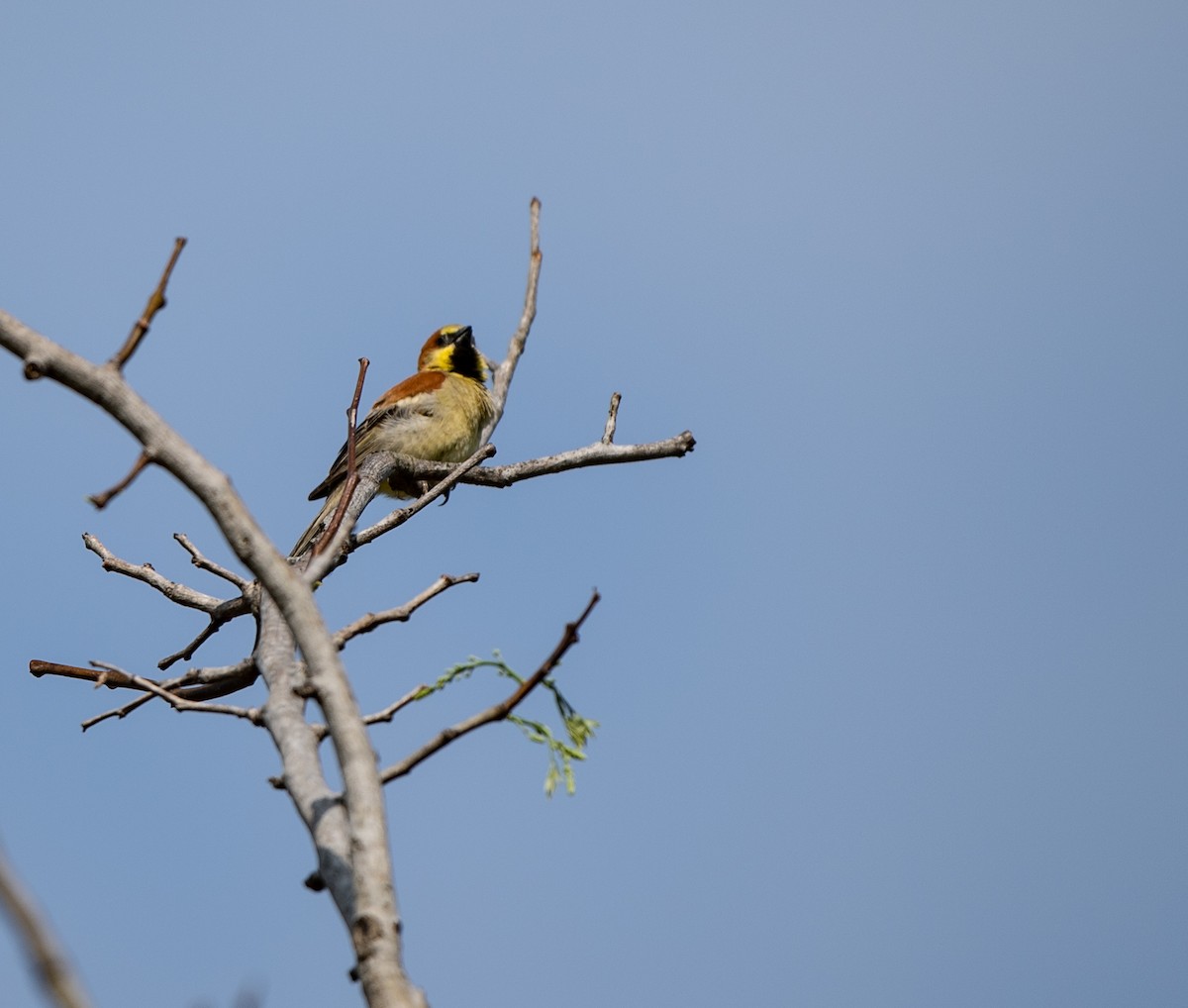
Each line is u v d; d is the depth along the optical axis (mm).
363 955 5438
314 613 6168
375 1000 5324
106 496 6016
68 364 6094
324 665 6070
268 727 7156
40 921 3457
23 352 6051
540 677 6555
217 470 6188
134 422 6160
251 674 8742
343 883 5957
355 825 5762
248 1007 4164
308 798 6461
